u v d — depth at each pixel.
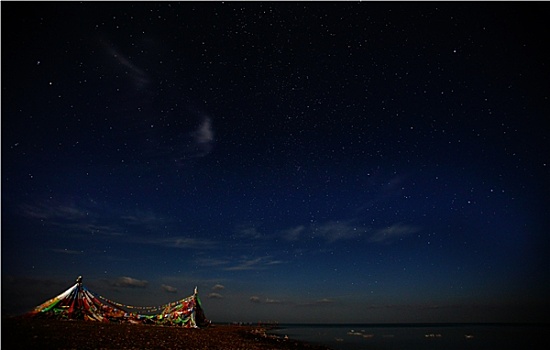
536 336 49.78
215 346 19.11
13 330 12.42
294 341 35.03
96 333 15.57
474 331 72.25
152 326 26.41
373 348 30.58
